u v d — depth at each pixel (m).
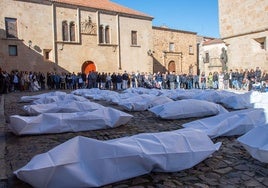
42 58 32.25
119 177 4.51
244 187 4.29
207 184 4.43
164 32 45.84
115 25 38.16
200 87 29.78
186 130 5.45
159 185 4.42
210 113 10.48
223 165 5.24
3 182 4.54
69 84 31.02
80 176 4.19
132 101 12.74
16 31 30.67
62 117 8.39
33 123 8.02
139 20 40.62
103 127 8.68
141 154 4.68
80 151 4.35
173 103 10.34
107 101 15.99
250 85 22.69
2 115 11.45
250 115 7.44
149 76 31.78
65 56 33.88
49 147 6.72
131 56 39.91
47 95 16.73
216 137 7.15
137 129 8.66
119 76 31.34
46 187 4.11
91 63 36.16
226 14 25.69
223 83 26.20
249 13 23.30
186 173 4.89
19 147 6.71
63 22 33.72
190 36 49.91
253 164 5.27
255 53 23.22
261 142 5.20
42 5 32.09
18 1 30.58
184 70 49.19
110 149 4.52
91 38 35.97
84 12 35.25
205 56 52.44
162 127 8.91
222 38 26.42
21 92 26.19
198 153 5.14
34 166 4.08
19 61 30.77
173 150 4.93
